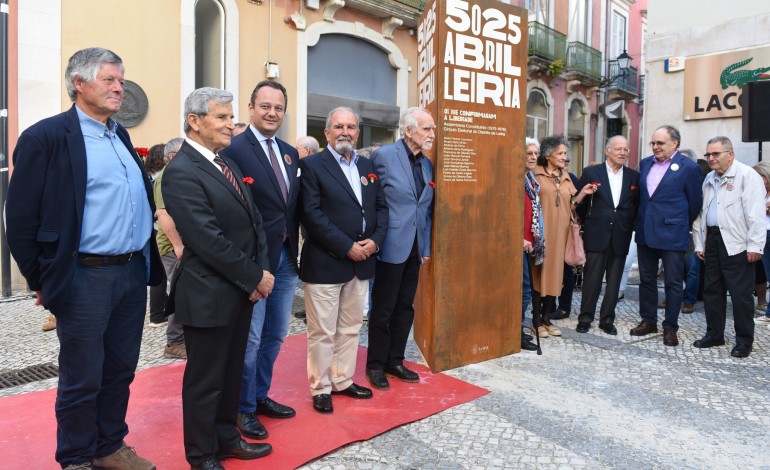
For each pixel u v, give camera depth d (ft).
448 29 12.07
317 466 8.62
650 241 15.51
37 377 12.41
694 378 12.60
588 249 16.22
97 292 7.54
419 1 34.78
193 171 7.73
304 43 29.84
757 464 8.87
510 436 9.70
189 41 25.31
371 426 9.88
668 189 15.21
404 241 11.37
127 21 23.39
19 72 20.80
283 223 9.57
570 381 12.29
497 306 13.65
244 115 27.58
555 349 14.58
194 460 8.09
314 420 10.09
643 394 11.62
